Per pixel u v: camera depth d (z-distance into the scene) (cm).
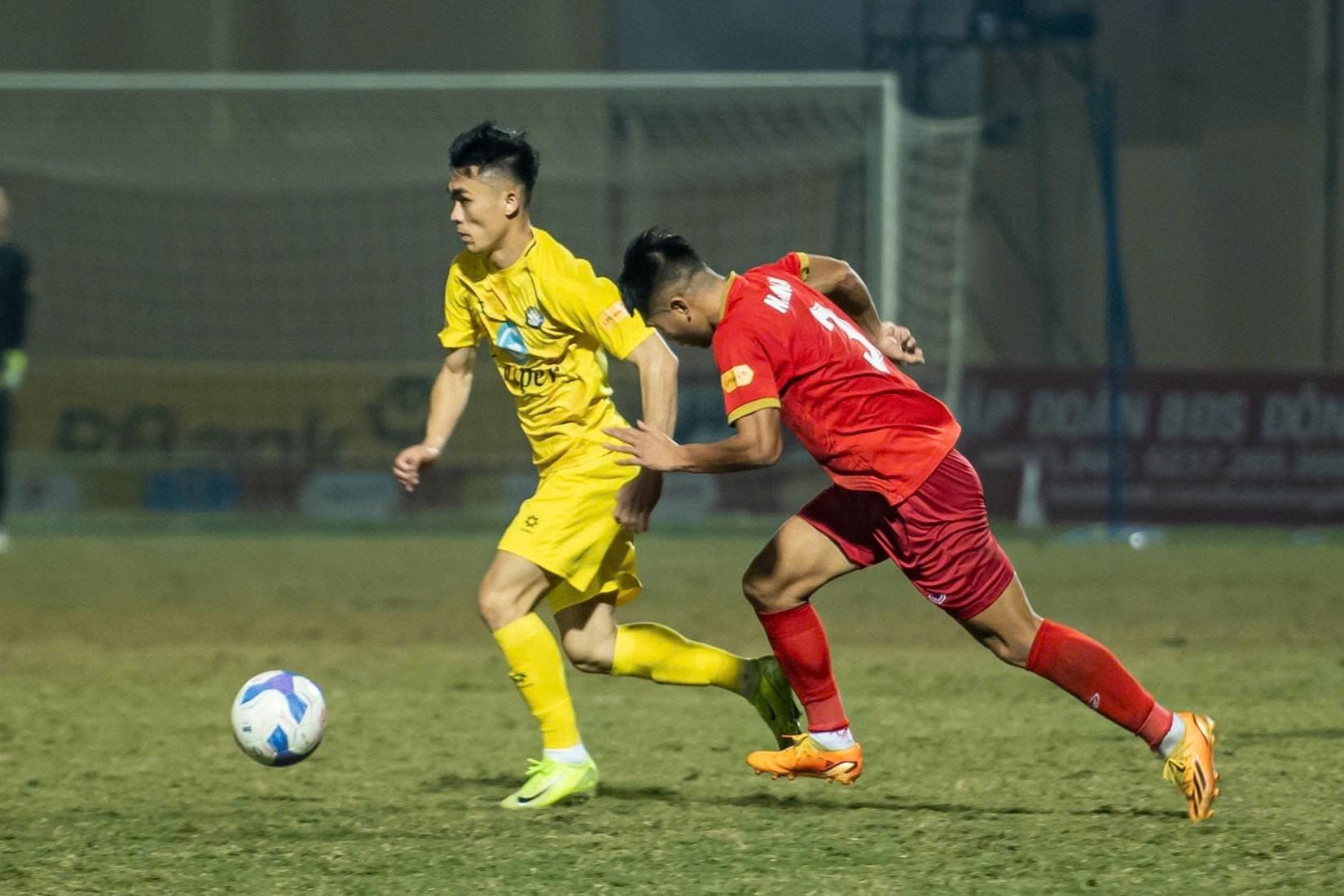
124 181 6862
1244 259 7756
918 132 6203
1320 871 1396
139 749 2109
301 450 6225
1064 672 1580
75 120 7094
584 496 1712
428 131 7169
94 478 6216
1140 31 7862
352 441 6209
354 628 3425
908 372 6075
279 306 6931
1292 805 1675
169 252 6944
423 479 6200
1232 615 3550
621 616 3553
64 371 6262
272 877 1416
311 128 7181
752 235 7106
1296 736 2098
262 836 1584
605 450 1722
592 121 7250
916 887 1355
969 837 1539
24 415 6234
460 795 1795
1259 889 1338
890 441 1562
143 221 6912
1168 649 3033
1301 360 7725
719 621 3456
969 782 1831
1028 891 1340
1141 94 7850
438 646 3173
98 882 1406
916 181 6253
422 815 1677
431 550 5066
